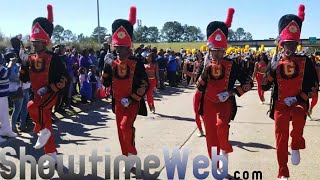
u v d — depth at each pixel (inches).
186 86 842.2
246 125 396.2
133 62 231.5
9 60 341.7
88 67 524.7
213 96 231.3
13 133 328.2
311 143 319.9
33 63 238.8
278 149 214.8
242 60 840.3
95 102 531.5
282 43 212.8
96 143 312.8
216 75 229.0
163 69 751.1
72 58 538.6
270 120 425.1
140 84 230.7
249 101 600.4
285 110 213.2
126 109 232.8
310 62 211.9
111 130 361.4
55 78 236.8
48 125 239.8
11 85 327.3
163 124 396.5
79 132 352.2
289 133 235.8
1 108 318.3
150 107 466.9
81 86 512.4
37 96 238.4
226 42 230.4
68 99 462.9
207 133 236.1
